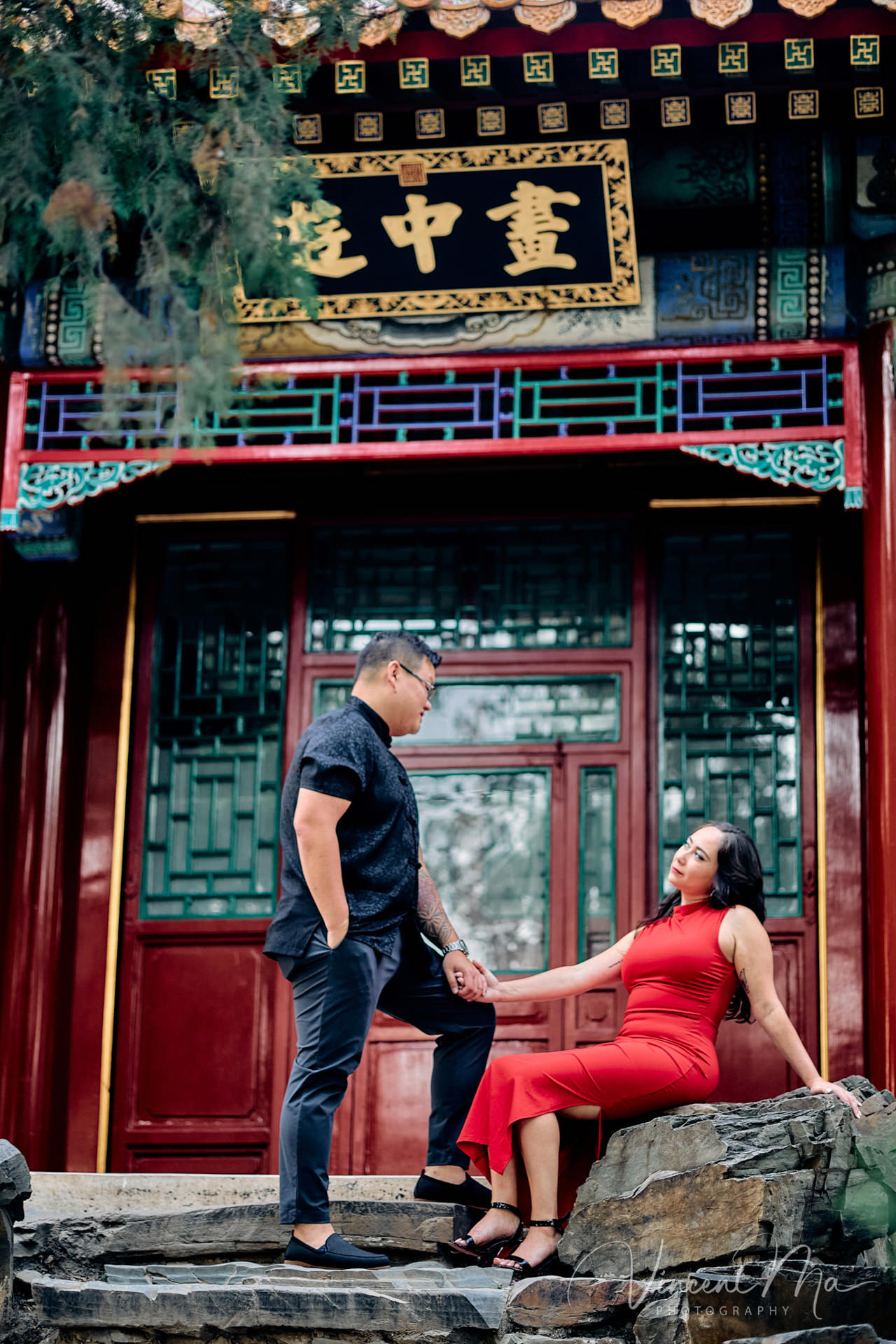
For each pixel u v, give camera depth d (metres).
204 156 5.18
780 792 7.96
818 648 8.02
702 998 5.09
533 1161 4.84
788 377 7.27
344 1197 5.55
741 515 8.29
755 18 6.49
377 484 8.57
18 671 8.32
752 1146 4.63
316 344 7.49
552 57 6.63
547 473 8.45
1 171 5.11
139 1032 8.03
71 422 7.84
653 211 7.59
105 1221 5.11
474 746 8.20
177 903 8.20
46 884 8.07
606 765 8.10
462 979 5.18
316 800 4.80
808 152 7.44
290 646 8.43
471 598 8.40
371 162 7.16
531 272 7.31
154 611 8.55
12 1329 4.59
